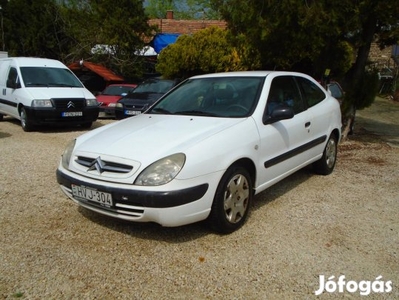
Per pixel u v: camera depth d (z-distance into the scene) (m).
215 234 3.67
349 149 7.87
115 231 3.72
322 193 4.92
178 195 3.14
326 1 6.84
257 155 3.91
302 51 8.14
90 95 10.04
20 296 2.73
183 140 3.47
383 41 8.64
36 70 10.12
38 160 6.40
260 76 4.57
